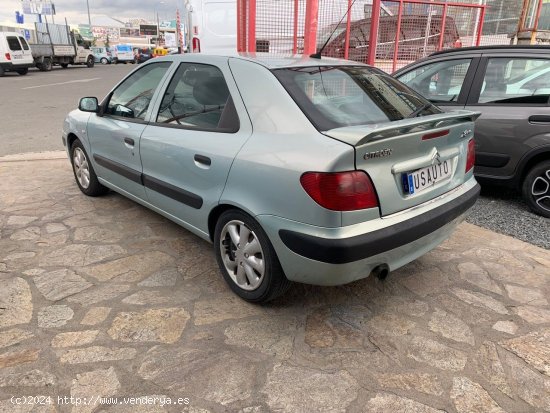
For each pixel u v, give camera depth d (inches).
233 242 112.1
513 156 175.8
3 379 87.0
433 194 106.6
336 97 107.2
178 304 112.8
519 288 123.6
